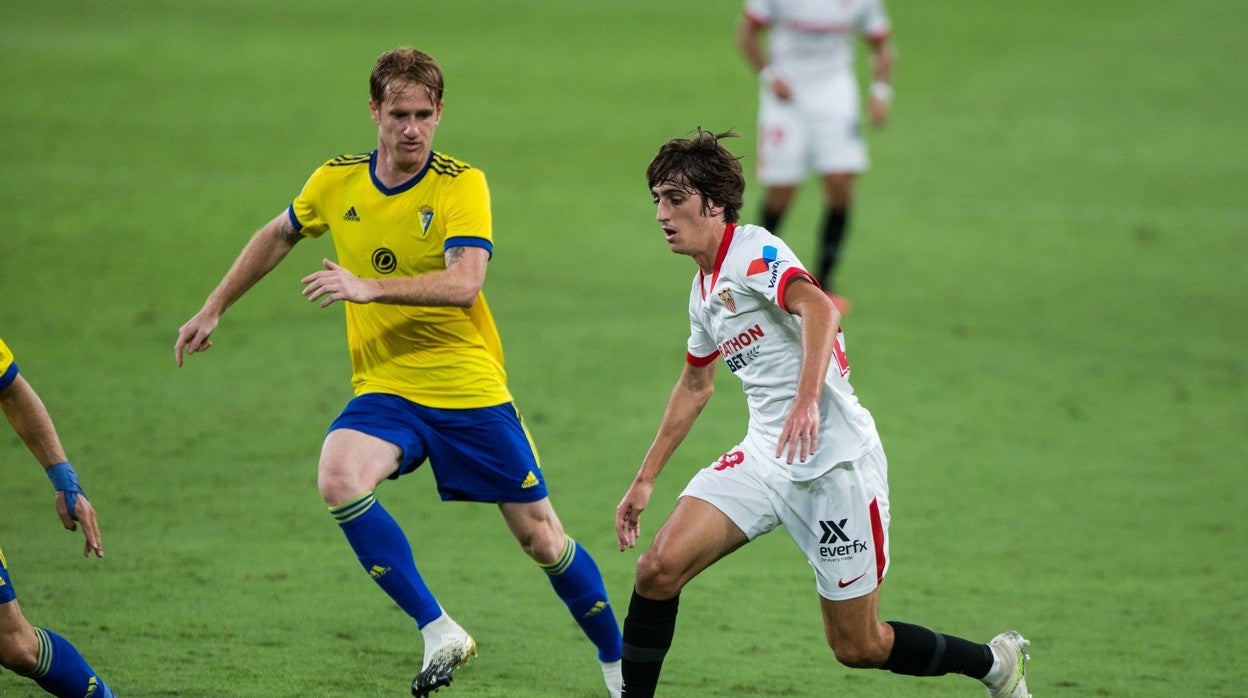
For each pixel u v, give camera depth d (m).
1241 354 35.47
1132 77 72.81
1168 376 33.59
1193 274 43.06
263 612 19.41
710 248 15.07
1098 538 23.62
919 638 15.73
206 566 21.20
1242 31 83.31
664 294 39.66
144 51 74.88
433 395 16.58
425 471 26.94
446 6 90.25
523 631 19.31
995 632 19.55
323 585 20.61
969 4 92.56
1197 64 75.50
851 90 39.09
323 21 84.75
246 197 48.41
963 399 31.44
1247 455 28.22
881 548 15.36
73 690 14.26
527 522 16.84
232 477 25.53
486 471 16.77
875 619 15.58
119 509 23.69
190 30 81.19
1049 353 35.22
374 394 16.64
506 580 21.38
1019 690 16.39
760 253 14.68
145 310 36.34
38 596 19.66
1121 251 45.53
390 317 16.48
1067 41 81.56
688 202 14.89
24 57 72.44
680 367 33.19
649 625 15.38
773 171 39.69
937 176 55.22
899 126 63.25
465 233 16.12
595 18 88.06
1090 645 19.16
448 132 60.19
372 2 91.19
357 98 65.38
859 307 39.00
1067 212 50.28
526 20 86.75
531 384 31.59
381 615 19.53
